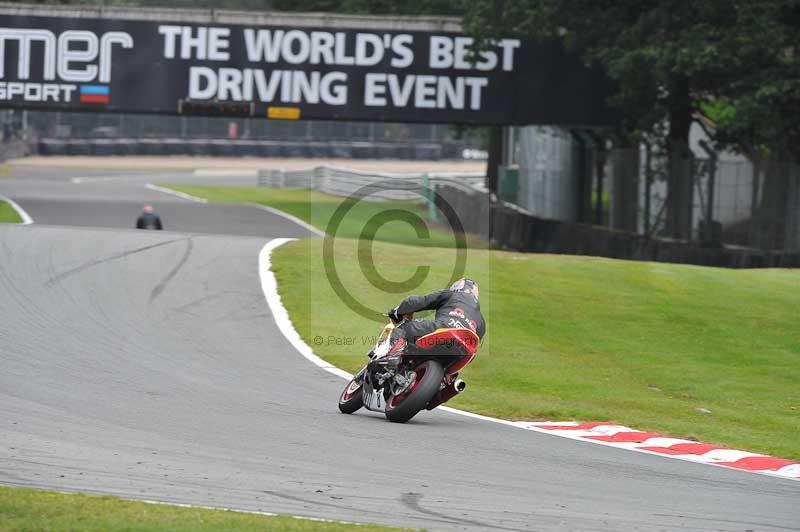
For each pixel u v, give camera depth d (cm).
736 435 3828
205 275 6191
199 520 2241
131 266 6312
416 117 13025
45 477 2602
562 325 5916
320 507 2486
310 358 4684
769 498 2834
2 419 3228
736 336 5947
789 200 10300
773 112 10569
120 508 2306
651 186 12131
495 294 6294
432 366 3578
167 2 16212
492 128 17412
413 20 12950
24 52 12769
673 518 2553
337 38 12950
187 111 12938
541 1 11681
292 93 12975
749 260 9962
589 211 13875
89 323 5003
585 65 12756
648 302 6462
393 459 3025
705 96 12250
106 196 17038
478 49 12600
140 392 3794
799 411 4531
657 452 3403
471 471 2938
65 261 6369
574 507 2612
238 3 16100
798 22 11012
